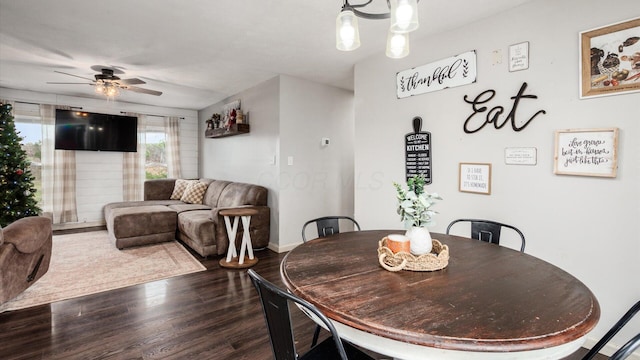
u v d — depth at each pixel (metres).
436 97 2.63
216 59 3.29
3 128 4.00
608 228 1.79
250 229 3.90
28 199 4.17
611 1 1.76
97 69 3.63
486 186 2.31
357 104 3.37
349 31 1.37
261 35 2.67
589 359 1.17
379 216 3.15
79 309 2.36
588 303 1.02
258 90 4.32
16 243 2.33
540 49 2.04
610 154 1.77
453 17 2.31
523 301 1.03
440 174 2.61
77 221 5.24
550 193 2.01
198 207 4.77
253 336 2.03
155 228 4.16
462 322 0.90
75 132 5.06
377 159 3.15
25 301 2.47
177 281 2.95
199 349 1.88
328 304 1.01
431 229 2.68
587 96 1.84
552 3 1.98
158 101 5.55
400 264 1.33
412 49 2.80
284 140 3.96
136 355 1.81
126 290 2.72
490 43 2.28
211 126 5.48
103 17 2.35
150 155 5.95
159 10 2.24
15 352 1.82
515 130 2.15
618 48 1.74
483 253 1.56
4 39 2.75
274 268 3.35
